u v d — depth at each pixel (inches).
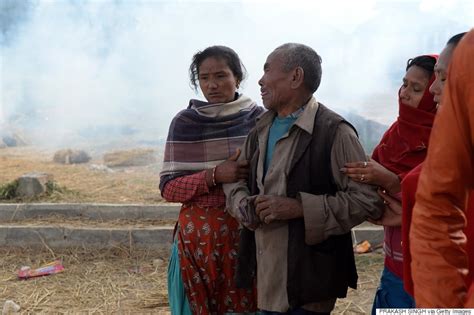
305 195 97.7
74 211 255.0
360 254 216.8
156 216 253.8
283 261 101.3
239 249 109.9
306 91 102.7
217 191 119.5
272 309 102.0
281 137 101.7
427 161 63.4
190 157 121.1
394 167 98.4
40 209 254.8
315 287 98.7
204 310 120.3
